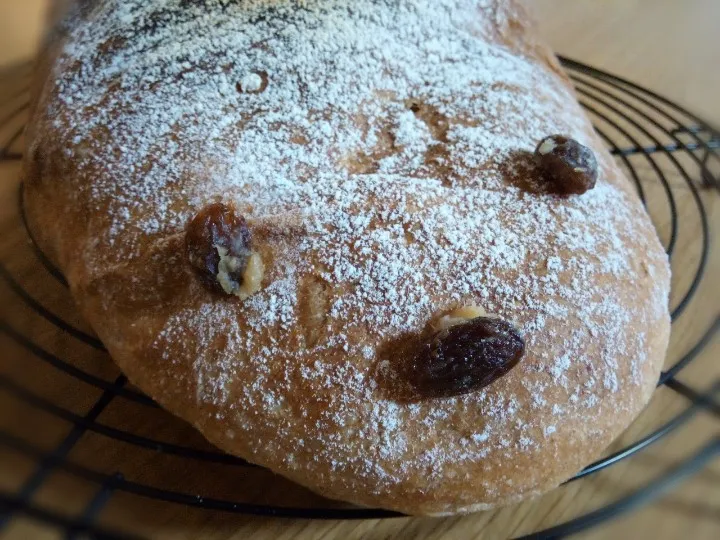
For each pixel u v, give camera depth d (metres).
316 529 0.10
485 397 0.09
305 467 0.09
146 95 0.11
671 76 0.21
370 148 0.11
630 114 0.19
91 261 0.10
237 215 0.09
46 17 0.13
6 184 0.15
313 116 0.10
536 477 0.09
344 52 0.11
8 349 0.12
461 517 0.11
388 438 0.08
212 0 0.12
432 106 0.11
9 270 0.13
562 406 0.09
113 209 0.10
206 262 0.09
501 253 0.09
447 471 0.09
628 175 0.17
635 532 0.11
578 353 0.09
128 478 0.10
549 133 0.11
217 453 0.11
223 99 0.11
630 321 0.10
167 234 0.09
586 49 0.22
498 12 0.13
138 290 0.09
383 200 0.10
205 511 0.10
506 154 0.10
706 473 0.12
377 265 0.09
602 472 0.11
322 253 0.09
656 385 0.10
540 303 0.09
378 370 0.09
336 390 0.08
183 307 0.09
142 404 0.11
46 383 0.11
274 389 0.09
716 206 0.16
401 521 0.11
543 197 0.10
